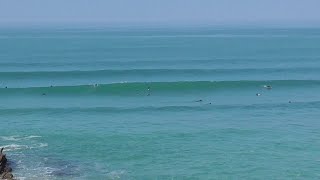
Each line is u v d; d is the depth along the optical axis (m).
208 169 33.69
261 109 53.00
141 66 90.50
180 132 43.25
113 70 79.44
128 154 37.03
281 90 65.38
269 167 34.03
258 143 39.69
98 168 33.75
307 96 61.34
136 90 64.00
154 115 50.28
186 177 32.22
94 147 38.78
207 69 83.75
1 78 73.75
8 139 40.69
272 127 44.91
